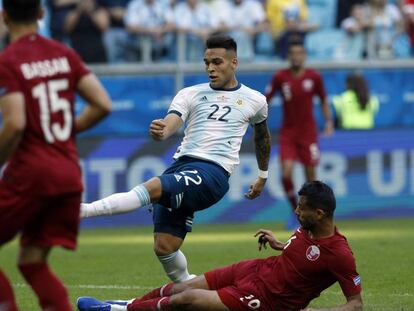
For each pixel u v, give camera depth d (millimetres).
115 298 30750
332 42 64688
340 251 24266
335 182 59188
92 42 60531
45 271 21281
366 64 61688
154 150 57312
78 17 60406
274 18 63531
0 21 58094
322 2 65250
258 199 58156
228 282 25469
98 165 56594
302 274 24594
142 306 25500
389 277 34531
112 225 57531
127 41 61500
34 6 20969
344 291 24391
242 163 57875
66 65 21047
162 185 26844
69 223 21203
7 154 19969
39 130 20516
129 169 57031
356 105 60281
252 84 60188
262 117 29047
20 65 20344
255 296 24688
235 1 63219
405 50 65938
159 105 59219
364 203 59500
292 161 52438
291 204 53094
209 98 28562
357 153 59500
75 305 29438
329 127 53031
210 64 28562
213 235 50781
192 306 24719
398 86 62094
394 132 60062
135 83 58875
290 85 52031
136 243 48000
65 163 20781
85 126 21359
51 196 20609
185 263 28094
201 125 28359
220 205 57719
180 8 62156
